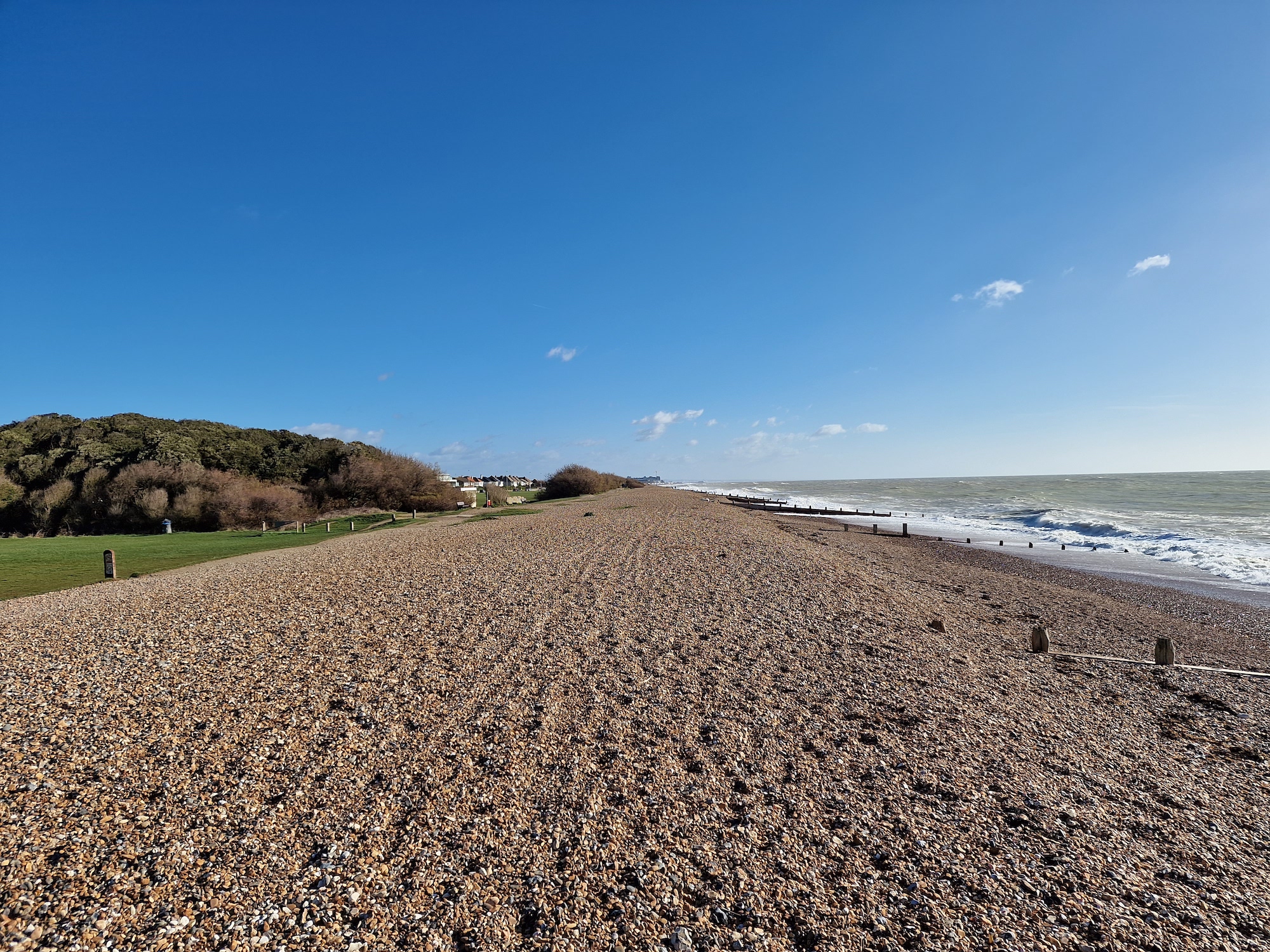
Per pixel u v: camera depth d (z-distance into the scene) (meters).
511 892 4.39
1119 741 7.25
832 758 6.47
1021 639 11.76
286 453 55.78
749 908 4.31
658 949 3.93
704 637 10.38
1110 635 12.60
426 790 5.62
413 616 11.00
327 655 8.91
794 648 9.92
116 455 48.56
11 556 21.72
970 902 4.41
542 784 5.78
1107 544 29.08
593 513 34.00
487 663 8.85
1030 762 6.55
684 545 20.03
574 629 10.59
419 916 4.14
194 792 5.42
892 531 35.75
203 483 42.09
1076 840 5.18
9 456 49.44
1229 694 9.04
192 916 4.04
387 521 37.50
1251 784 6.31
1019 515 46.28
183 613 10.93
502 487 94.75
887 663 9.37
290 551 20.83
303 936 3.91
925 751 6.68
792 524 36.75
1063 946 4.04
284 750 6.22
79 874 4.35
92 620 10.49
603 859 4.77
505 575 14.79
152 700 7.21
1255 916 4.36
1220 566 22.20
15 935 3.79
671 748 6.58
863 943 4.02
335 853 4.71
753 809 5.50
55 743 6.13
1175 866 4.90
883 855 4.92
